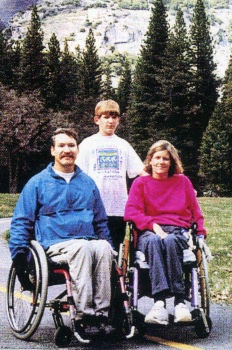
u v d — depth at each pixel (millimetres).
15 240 5969
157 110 85312
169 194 6566
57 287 9023
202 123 86500
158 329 6508
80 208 6199
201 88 86188
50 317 7035
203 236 6410
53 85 93500
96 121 7359
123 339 5996
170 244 5930
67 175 6293
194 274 6027
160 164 6531
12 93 77500
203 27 87250
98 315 5617
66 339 5734
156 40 89062
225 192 78000
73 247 5676
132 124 88625
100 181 7148
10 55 104938
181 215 6551
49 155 82062
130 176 7340
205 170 78312
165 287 5797
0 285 9086
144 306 7602
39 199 6148
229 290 8898
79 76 106062
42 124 74750
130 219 6398
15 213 6109
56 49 94875
